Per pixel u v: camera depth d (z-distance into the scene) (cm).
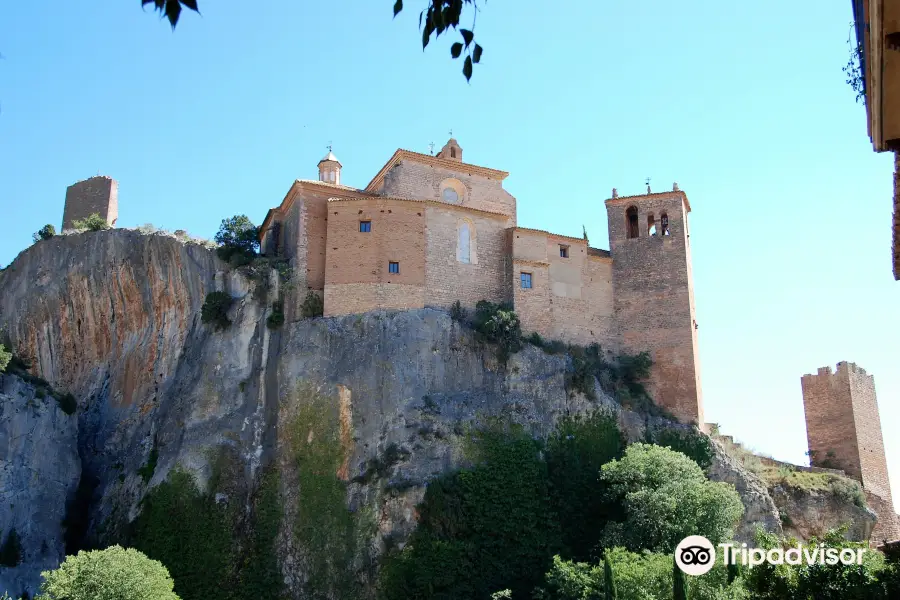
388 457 6059
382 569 5641
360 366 6400
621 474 6025
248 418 6353
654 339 7481
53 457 6338
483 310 6925
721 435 7488
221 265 7112
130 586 4706
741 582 4516
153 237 7406
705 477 6650
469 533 5828
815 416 8188
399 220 6919
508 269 7256
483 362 6750
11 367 6862
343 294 6700
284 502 6003
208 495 6016
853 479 7362
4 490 5841
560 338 7238
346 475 6047
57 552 5966
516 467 6162
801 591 3234
